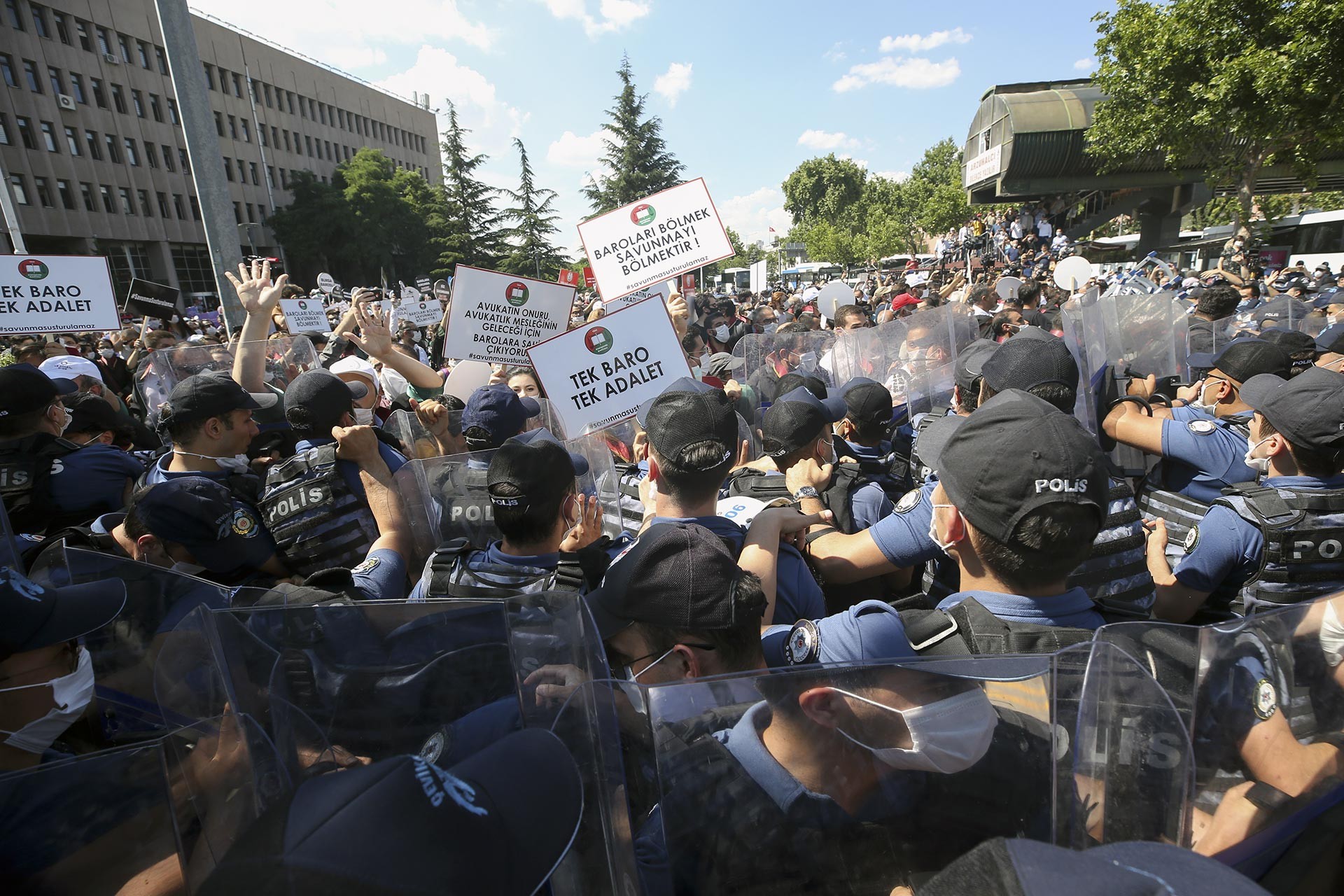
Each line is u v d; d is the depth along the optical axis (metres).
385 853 0.57
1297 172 17.61
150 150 44.28
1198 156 20.22
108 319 4.82
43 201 37.53
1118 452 3.05
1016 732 0.87
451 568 1.72
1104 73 18.48
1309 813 0.90
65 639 1.29
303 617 1.13
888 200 86.00
